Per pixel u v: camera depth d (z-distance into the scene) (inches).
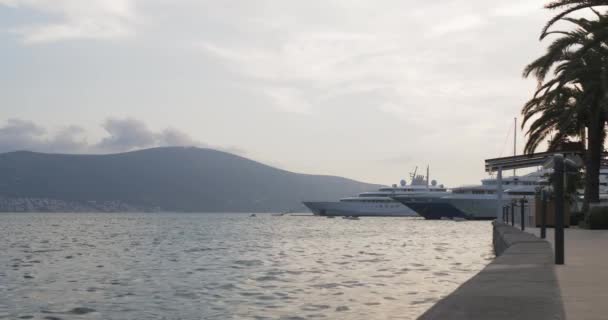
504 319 248.5
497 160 1979.6
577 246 770.8
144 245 2106.3
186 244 2166.6
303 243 2203.5
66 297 758.5
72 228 4569.4
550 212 1624.0
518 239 834.2
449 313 258.8
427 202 6274.6
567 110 1640.0
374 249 1754.4
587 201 1694.1
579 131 1801.2
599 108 1558.8
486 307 275.1
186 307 659.4
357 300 679.7
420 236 2829.7
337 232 3582.7
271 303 669.9
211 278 954.7
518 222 1940.2
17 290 833.5
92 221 7775.6
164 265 1234.0
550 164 627.5
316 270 1066.1
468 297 303.7
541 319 251.1
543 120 1772.9
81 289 839.7
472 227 4576.8
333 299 690.2
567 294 328.5
